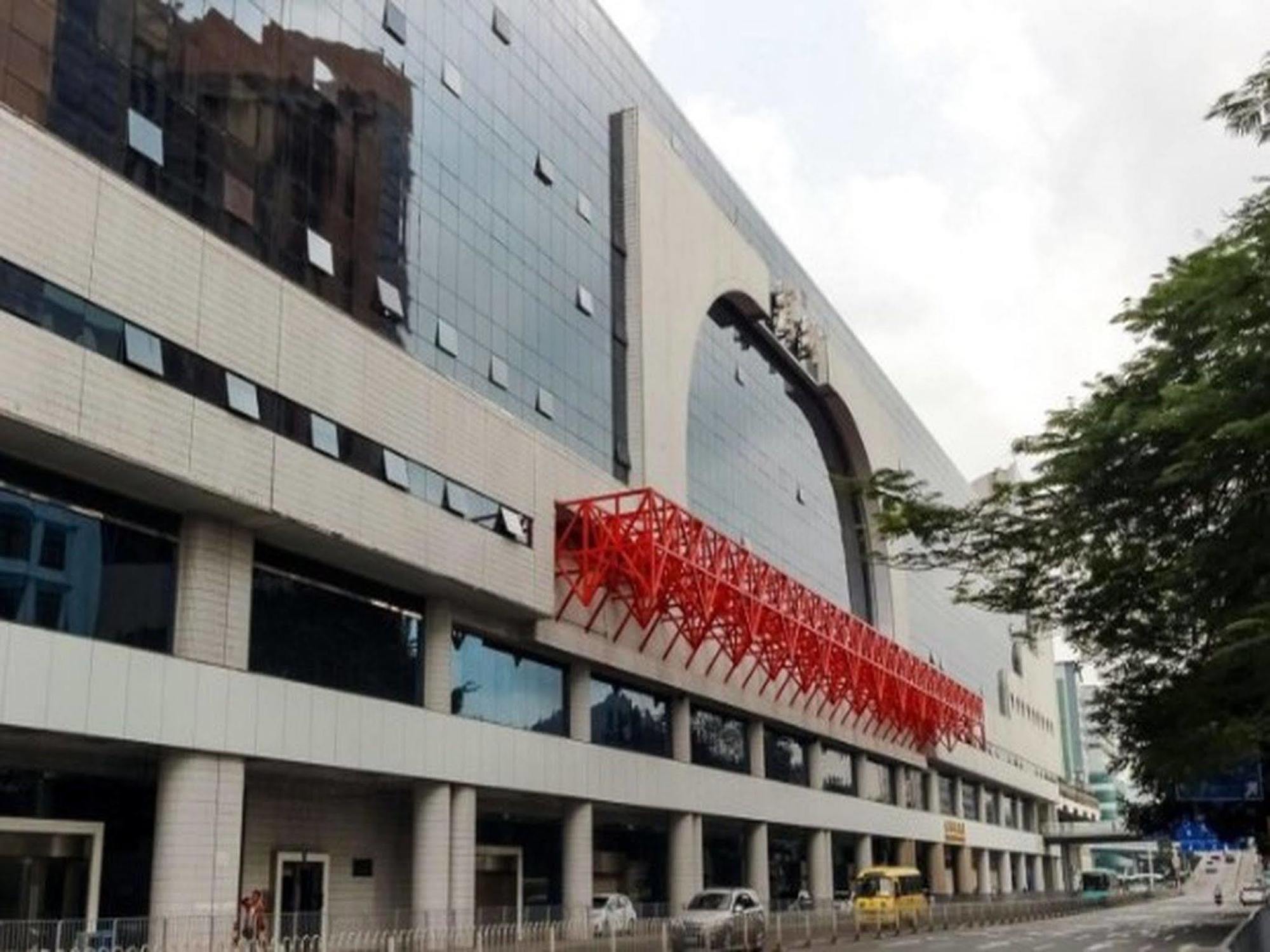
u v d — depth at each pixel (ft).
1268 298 47.09
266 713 91.86
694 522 142.00
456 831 115.14
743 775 182.09
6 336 70.79
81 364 75.41
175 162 90.43
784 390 237.04
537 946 102.01
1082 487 59.31
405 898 117.91
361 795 115.44
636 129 171.94
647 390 164.96
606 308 162.50
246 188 97.19
